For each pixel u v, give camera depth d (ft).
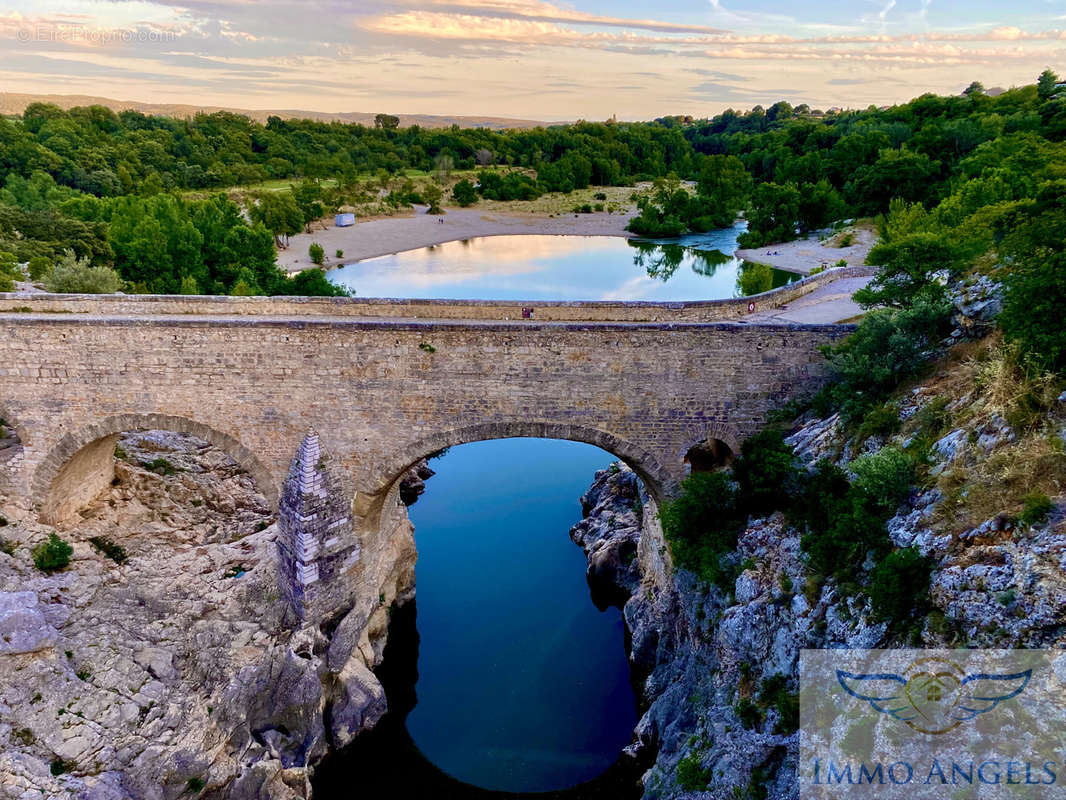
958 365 76.28
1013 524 53.78
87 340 89.15
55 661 77.61
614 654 113.80
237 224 259.39
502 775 91.91
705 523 86.69
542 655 113.09
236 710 82.33
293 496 92.58
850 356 83.92
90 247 198.70
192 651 86.53
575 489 170.30
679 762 76.95
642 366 90.74
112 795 70.28
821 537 69.56
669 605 101.04
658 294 270.26
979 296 81.25
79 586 89.86
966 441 64.08
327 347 89.51
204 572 99.60
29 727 71.82
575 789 89.56
